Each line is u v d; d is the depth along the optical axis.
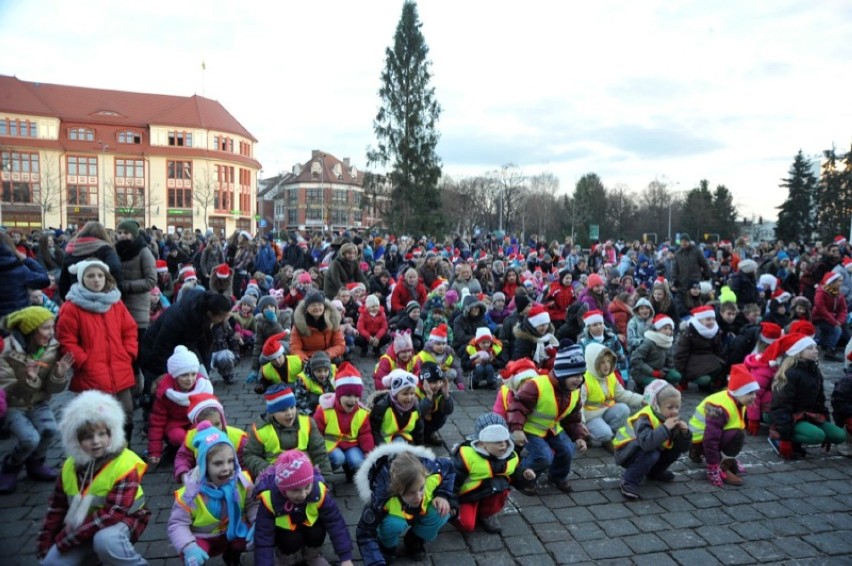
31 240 18.56
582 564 3.86
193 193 71.38
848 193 57.47
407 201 40.44
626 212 88.94
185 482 3.60
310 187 90.69
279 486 3.37
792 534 4.29
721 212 75.88
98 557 3.40
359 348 10.62
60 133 67.31
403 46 41.06
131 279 6.46
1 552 3.85
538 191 87.69
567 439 5.02
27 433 4.62
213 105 75.75
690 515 4.57
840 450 5.93
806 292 13.38
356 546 4.09
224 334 8.32
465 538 4.21
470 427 6.53
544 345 7.27
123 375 5.27
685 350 8.00
